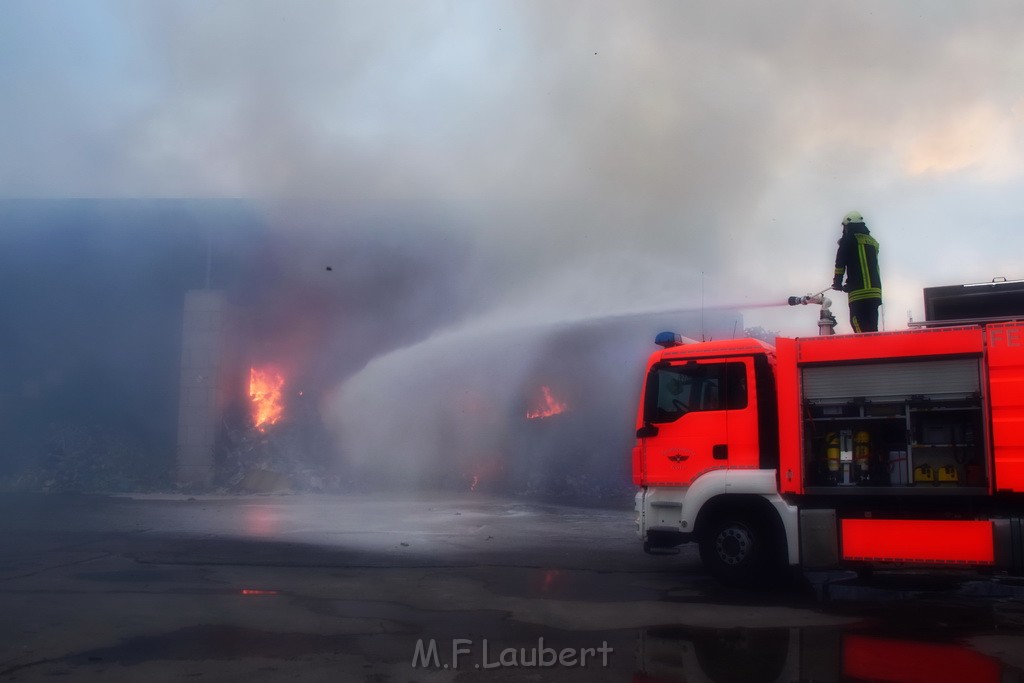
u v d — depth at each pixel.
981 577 7.89
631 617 6.39
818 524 7.16
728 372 7.77
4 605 6.68
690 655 5.35
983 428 6.84
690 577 8.12
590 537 11.00
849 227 8.43
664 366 8.06
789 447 7.33
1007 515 6.75
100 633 5.81
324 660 5.19
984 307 7.32
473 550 9.74
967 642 5.66
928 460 7.06
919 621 6.29
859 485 7.16
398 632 5.89
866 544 7.00
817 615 6.50
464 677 4.88
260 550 9.57
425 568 8.47
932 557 6.80
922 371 7.10
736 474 7.48
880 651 5.43
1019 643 5.63
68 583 7.60
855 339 7.31
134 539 10.43
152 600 6.88
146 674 4.89
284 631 5.89
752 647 5.54
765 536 7.52
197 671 4.95
